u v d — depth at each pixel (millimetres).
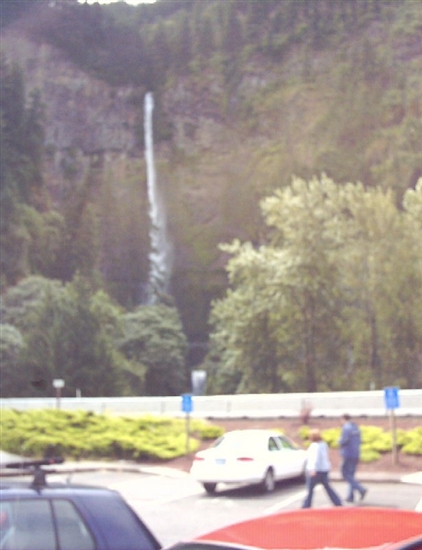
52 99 106938
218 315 47219
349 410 26062
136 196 105562
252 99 104812
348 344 48406
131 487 18266
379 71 96375
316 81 100875
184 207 104875
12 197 86812
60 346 56031
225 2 110188
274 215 46469
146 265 100938
